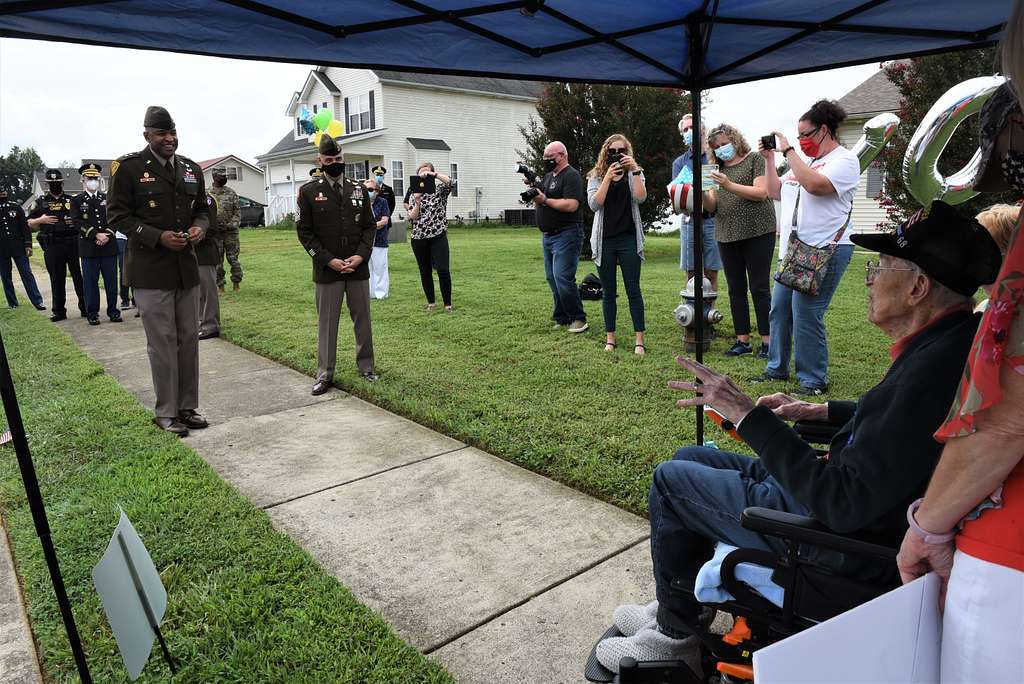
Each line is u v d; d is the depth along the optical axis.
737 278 5.83
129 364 6.71
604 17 2.59
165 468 3.93
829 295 4.73
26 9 1.75
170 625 2.52
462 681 2.26
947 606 1.28
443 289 8.49
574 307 6.98
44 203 9.10
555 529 3.22
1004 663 1.20
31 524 3.29
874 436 1.51
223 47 2.30
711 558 2.00
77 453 4.22
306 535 3.23
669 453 3.88
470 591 2.76
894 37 2.83
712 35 2.82
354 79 29.12
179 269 4.56
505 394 5.14
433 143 29.55
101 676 2.29
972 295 1.58
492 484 3.73
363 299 5.64
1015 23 1.11
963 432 1.17
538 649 2.40
